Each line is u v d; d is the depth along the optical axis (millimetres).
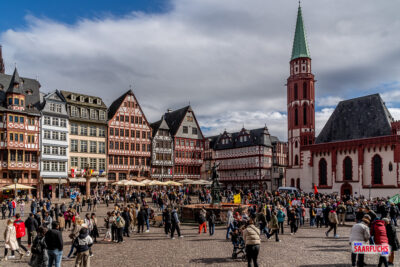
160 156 76938
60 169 60688
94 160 66062
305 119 78625
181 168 81562
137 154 72812
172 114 89062
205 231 23984
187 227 26891
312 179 69125
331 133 70875
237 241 15812
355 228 13203
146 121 75062
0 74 58500
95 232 20109
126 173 71250
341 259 15617
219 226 27219
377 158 58656
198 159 84875
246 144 89938
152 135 77250
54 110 60719
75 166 63094
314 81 80625
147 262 15359
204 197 48312
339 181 63812
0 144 53250
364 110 67438
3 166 53500
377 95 66625
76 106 64125
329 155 66250
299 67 80000
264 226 20969
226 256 16344
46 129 59031
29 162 56406
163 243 19984
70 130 62938
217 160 99688
